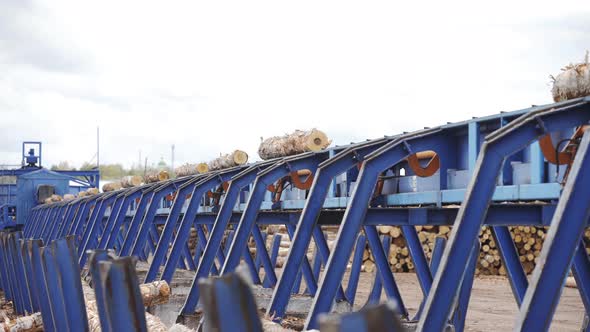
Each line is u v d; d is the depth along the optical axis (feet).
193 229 99.45
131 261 16.39
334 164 34.42
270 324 31.48
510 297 59.93
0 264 59.98
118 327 16.20
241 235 39.70
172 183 57.88
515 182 29.32
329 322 7.32
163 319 47.67
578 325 45.75
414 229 37.73
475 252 36.19
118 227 67.15
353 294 49.32
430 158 34.09
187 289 58.34
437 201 32.42
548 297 19.84
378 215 35.65
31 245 34.76
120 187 103.81
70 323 25.07
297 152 46.70
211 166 67.36
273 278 55.11
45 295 34.32
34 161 132.67
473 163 30.37
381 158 31.27
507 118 28.96
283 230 93.61
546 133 23.95
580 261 28.48
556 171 26.63
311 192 34.14
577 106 24.29
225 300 10.13
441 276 23.07
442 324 23.07
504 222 28.81
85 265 73.61
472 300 58.18
